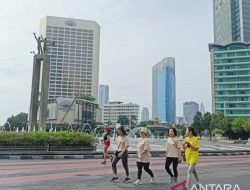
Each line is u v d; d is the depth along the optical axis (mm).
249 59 133875
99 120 141625
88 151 23875
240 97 133500
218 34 178625
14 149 23141
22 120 121312
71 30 130125
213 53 141500
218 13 180000
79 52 131375
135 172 13930
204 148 37781
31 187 9727
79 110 126000
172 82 188125
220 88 137500
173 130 10664
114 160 11281
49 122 120750
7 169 14633
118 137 11297
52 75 127375
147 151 10594
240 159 23516
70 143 24406
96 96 136125
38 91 34188
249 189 9719
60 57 128250
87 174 13023
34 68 34406
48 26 125812
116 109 162125
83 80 132375
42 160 20172
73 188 9609
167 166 10641
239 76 134750
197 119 117375
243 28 157125
